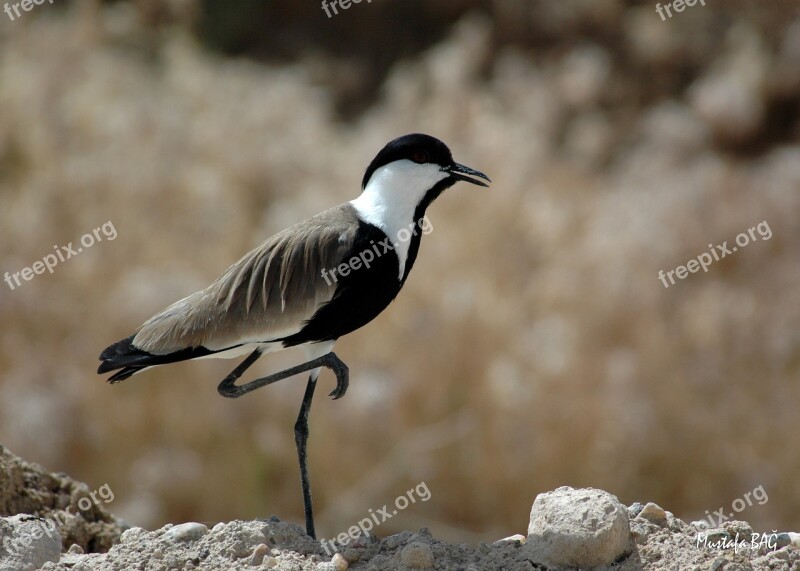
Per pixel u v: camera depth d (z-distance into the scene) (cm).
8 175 2003
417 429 1448
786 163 2423
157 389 1447
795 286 1912
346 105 2797
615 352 1551
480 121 2061
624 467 1448
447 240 1741
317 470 1427
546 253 1794
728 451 1490
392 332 1535
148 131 2041
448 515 1430
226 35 2856
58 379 1438
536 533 730
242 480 1408
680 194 2156
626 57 2931
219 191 1867
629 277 1711
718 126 2725
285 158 2066
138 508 1359
